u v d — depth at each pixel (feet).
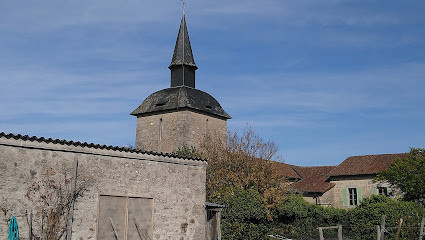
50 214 41.22
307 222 88.99
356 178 108.78
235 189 69.62
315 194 113.09
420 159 86.99
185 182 53.57
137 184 48.57
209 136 112.68
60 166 42.68
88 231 43.91
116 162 47.19
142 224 48.37
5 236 38.11
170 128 118.32
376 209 76.28
